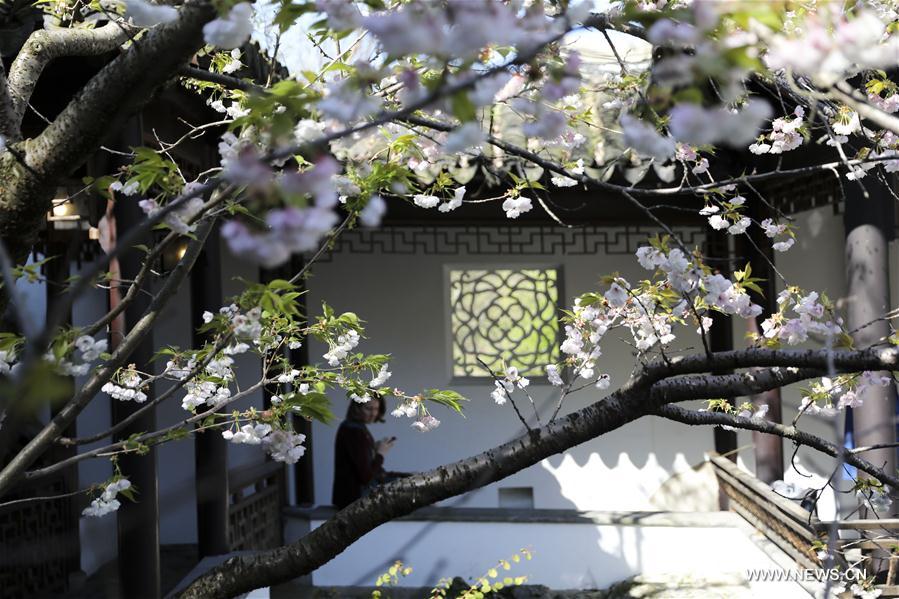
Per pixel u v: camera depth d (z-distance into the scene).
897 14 2.65
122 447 2.85
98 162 4.50
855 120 3.05
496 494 8.66
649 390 2.52
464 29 1.27
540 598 6.82
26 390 1.21
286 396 2.79
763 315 7.45
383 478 7.21
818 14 1.52
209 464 6.43
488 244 8.41
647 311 3.19
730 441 8.34
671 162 6.07
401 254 8.73
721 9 1.31
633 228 8.59
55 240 5.83
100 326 2.39
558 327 8.78
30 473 2.49
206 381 3.04
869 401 5.60
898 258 8.16
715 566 7.02
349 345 3.27
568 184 3.22
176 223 2.07
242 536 7.01
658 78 1.31
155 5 2.03
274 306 2.35
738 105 2.63
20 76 2.52
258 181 1.24
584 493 8.68
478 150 3.00
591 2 1.50
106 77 2.10
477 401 8.67
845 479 7.47
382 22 1.27
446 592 6.80
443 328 8.71
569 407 8.62
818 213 8.20
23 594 6.15
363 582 7.16
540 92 1.90
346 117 1.47
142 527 4.81
